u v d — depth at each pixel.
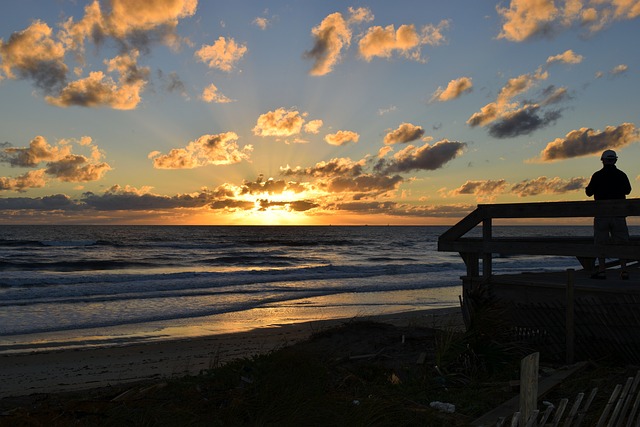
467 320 8.00
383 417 4.94
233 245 74.44
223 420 5.14
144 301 21.02
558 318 6.92
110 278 29.81
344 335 9.80
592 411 4.94
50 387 8.89
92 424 5.21
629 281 7.44
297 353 6.96
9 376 9.73
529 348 6.98
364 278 31.67
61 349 12.36
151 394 6.19
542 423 3.51
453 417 5.04
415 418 4.93
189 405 5.62
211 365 9.37
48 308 19.02
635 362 6.27
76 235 106.12
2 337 14.09
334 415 4.96
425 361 7.39
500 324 6.79
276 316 17.78
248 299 21.80
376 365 7.16
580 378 5.91
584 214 6.63
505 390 5.74
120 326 15.87
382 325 10.34
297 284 28.00
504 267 40.91
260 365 6.75
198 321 16.80
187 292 23.84
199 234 122.56
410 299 22.23
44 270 37.31
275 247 73.50
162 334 14.55
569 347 6.68
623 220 7.64
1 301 20.53
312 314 18.19
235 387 6.27
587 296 6.70
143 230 161.25
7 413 5.65
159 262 45.47
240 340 13.22
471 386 6.10
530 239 8.74
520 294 7.44
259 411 5.23
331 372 6.94
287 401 5.37
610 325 6.41
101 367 10.43
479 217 7.79
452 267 39.62
